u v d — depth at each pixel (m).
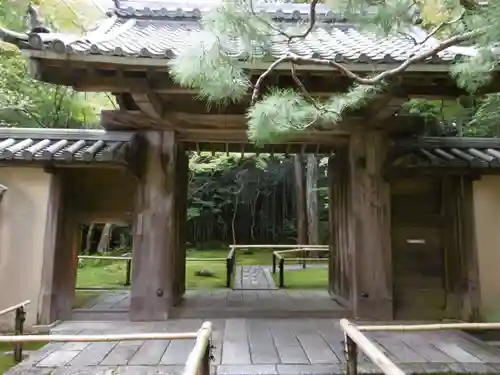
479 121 6.91
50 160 3.80
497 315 4.20
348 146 4.57
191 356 1.60
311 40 4.18
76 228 4.29
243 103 4.04
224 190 15.70
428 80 3.27
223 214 16.38
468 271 4.25
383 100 3.54
